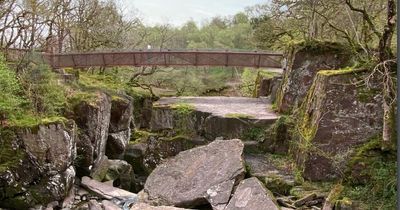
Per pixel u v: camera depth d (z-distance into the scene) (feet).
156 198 38.65
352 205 31.73
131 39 90.17
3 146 35.29
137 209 35.70
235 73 122.83
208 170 39.65
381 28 46.50
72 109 43.62
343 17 54.13
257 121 49.26
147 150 52.70
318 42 51.93
